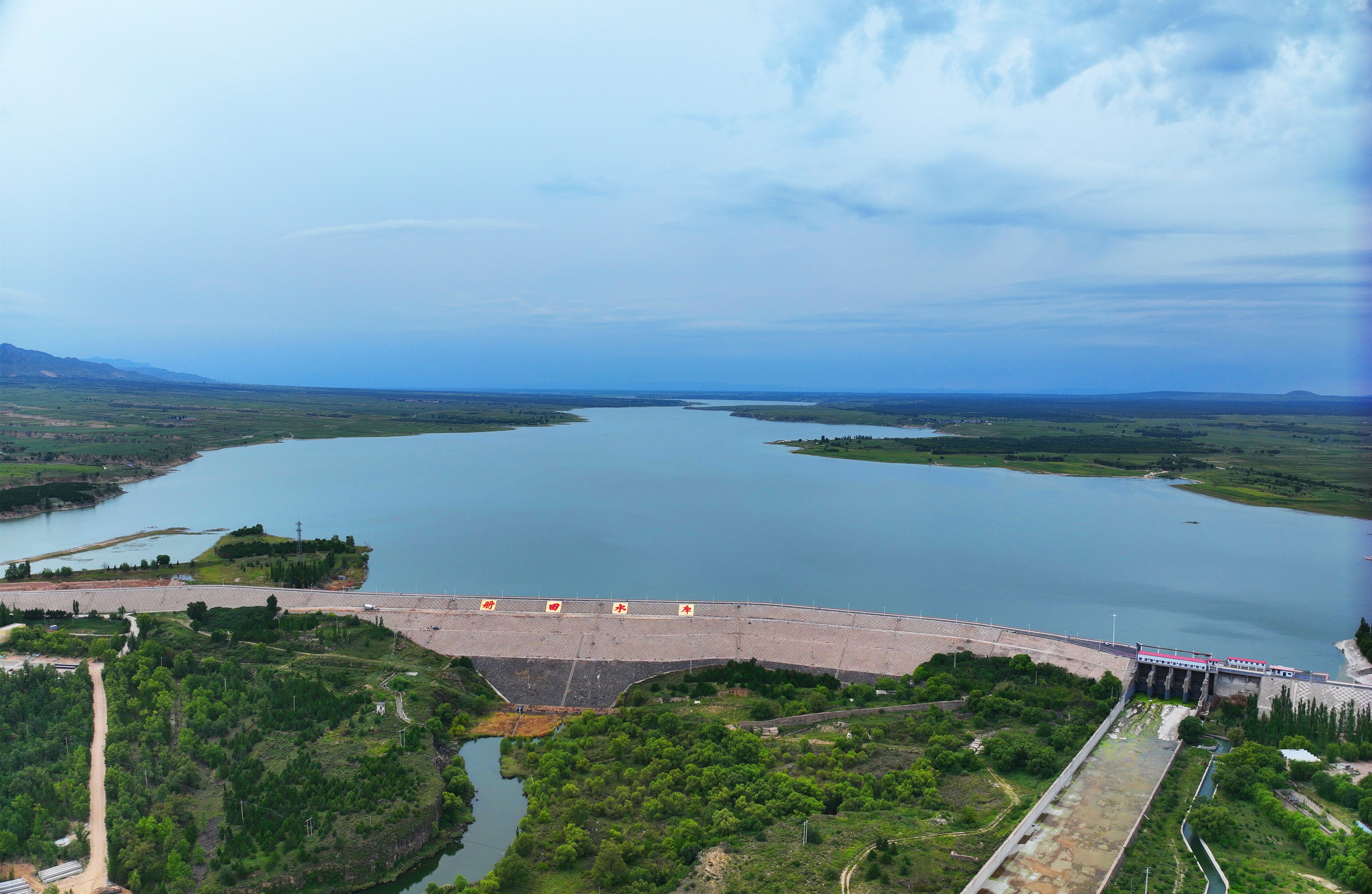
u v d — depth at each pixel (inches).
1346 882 5221.5
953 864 5354.3
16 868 5393.7
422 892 5644.7
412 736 7145.7
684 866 5526.6
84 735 6815.9
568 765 6939.0
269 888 5378.9
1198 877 5388.8
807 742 7347.4
